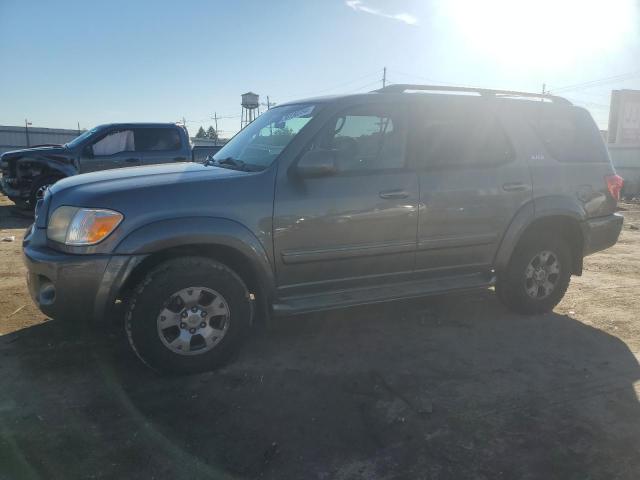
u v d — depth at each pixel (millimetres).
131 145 11445
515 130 4945
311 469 2768
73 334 4461
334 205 4059
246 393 3551
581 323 5035
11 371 3803
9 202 13758
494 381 3775
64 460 2803
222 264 3779
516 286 5059
